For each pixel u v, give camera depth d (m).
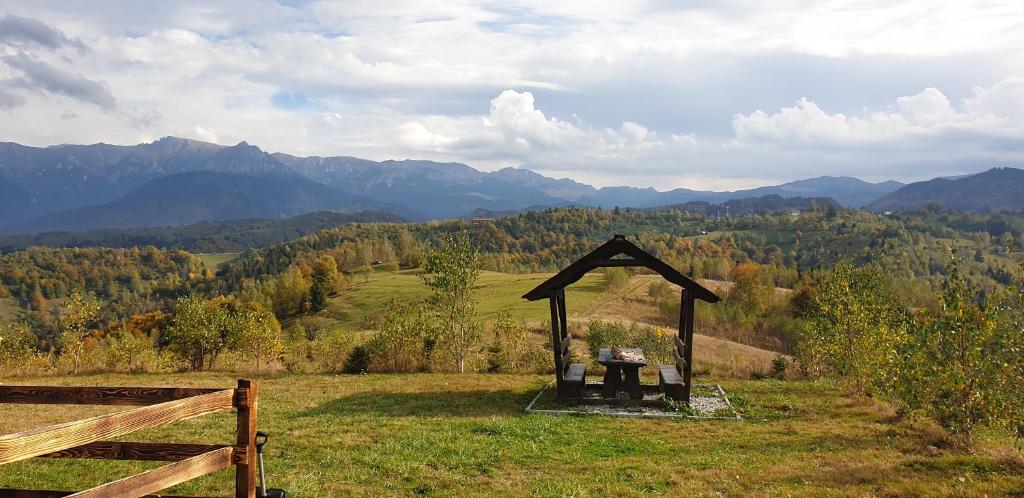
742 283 91.25
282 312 124.44
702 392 20.84
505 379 24.27
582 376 20.03
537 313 76.38
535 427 15.36
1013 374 12.95
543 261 185.12
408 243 191.38
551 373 28.06
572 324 59.50
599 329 45.44
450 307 30.09
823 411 18.09
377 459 12.14
